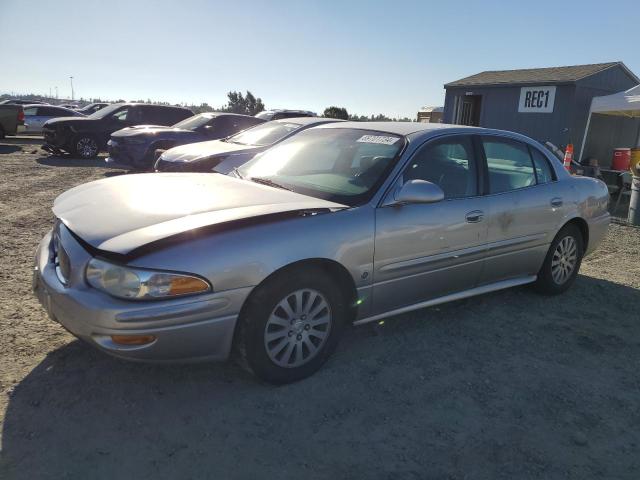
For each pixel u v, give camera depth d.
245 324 2.90
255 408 2.88
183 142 11.16
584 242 5.04
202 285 2.68
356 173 3.68
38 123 23.16
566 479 2.46
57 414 2.72
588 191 4.94
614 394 3.23
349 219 3.22
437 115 24.41
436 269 3.74
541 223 4.46
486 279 4.21
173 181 3.80
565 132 16.31
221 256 2.73
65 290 2.77
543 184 4.59
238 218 2.87
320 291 3.14
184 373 3.19
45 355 3.29
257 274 2.83
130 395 2.93
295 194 3.54
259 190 3.58
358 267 3.27
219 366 3.30
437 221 3.65
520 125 17.52
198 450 2.52
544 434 2.79
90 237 2.77
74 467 2.36
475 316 4.33
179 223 2.81
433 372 3.37
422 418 2.87
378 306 3.50
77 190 3.68
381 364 3.44
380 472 2.44
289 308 3.04
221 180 3.92
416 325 4.09
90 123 14.54
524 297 4.85
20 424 2.62
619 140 17.64
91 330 2.63
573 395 3.19
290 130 8.62
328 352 3.29
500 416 2.93
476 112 19.38
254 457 2.50
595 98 13.59
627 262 6.36
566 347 3.84
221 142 9.08
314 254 3.02
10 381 2.98
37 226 6.62
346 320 3.48
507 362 3.56
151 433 2.62
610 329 4.21
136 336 2.59
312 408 2.91
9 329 3.60
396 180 3.51
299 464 2.46
